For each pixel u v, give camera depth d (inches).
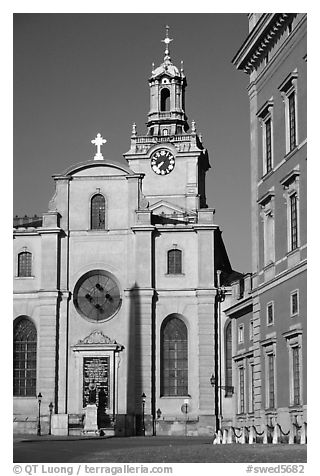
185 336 3858.3
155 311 3868.1
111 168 3981.3
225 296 3853.3
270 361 2276.1
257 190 2394.2
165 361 3841.0
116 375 3823.8
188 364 3809.1
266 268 2306.8
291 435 1946.4
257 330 2372.0
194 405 3767.2
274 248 2253.9
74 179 3988.7
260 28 2237.9
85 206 3966.5
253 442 2177.7
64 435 3553.2
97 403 3769.7
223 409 3757.4
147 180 4675.2
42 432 3742.6
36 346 3875.5
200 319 3821.4
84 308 3900.1
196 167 4672.7
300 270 2021.4
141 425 3715.6
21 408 3811.5
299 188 2047.2
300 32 2031.3
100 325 3868.1
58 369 3838.6
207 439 3024.1
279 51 2198.6
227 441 2322.8
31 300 3902.6
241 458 1471.5
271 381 2265.0
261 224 2363.4
